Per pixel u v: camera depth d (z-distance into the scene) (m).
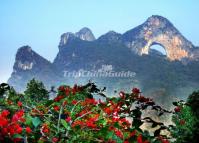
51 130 6.25
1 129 5.36
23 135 5.62
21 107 7.52
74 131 6.34
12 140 5.38
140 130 6.72
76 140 6.23
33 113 7.03
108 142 6.38
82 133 6.37
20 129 5.48
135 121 6.81
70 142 6.14
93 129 6.73
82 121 7.11
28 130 5.62
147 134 6.77
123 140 6.54
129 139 6.45
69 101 8.13
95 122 6.89
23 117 5.90
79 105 8.15
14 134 5.39
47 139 5.90
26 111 7.32
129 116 7.53
